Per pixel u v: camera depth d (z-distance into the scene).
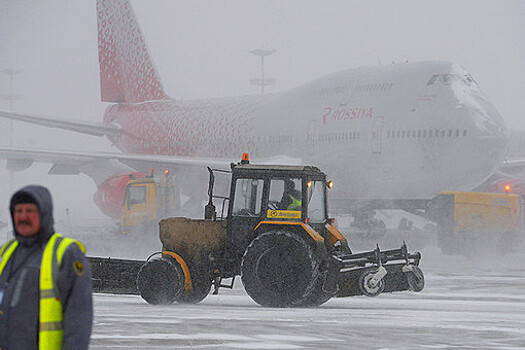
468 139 52.84
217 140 75.00
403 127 55.31
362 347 15.48
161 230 25.06
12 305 7.63
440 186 54.72
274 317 20.66
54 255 7.68
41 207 7.71
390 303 26.25
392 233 56.28
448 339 16.77
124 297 27.64
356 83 60.12
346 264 24.58
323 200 27.28
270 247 24.14
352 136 58.44
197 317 20.31
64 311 7.68
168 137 82.56
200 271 25.19
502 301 26.94
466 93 54.44
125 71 91.75
